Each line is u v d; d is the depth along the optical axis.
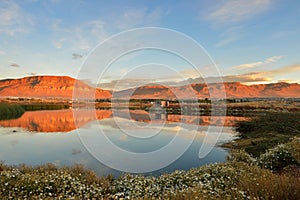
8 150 14.31
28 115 49.09
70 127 26.75
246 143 14.66
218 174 6.67
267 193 4.19
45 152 13.62
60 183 5.99
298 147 8.05
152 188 5.74
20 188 5.36
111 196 5.50
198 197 4.25
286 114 19.12
